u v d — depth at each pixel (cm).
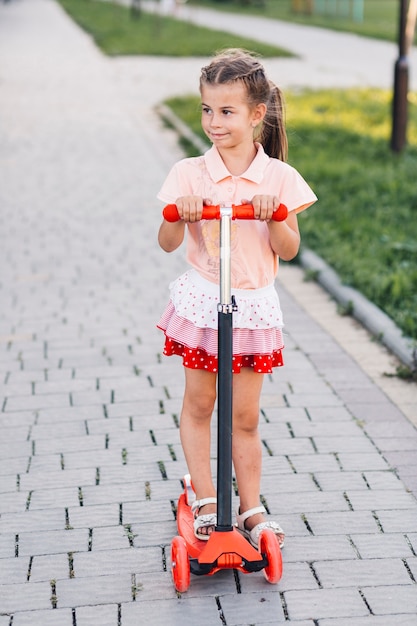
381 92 1711
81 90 1773
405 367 525
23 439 447
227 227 307
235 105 317
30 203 940
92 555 351
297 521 372
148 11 3888
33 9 4031
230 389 309
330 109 1509
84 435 450
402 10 1105
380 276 664
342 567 340
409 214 860
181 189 334
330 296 660
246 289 333
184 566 320
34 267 734
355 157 1141
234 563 319
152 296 664
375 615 313
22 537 363
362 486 399
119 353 557
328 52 2491
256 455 353
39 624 311
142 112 1523
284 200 332
